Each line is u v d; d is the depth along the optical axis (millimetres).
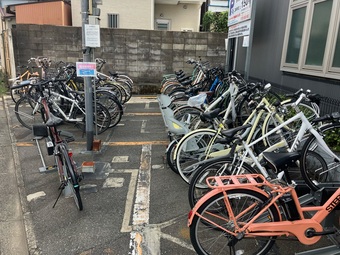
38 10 9539
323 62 3896
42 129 3162
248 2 4980
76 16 9742
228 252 2141
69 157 2736
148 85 8234
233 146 2496
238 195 1880
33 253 2146
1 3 11438
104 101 4926
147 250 2164
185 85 5980
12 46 7680
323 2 3914
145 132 4938
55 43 7801
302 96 2971
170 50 8047
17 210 2713
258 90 3777
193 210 1894
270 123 3057
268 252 2133
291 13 4746
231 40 7367
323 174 2898
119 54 7969
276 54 5305
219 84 5051
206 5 12633
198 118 3801
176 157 2992
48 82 4457
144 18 10086
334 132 3135
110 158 3818
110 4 9852
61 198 2873
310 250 2004
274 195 1895
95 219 2537
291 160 1932
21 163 3697
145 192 2980
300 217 1890
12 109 6375
